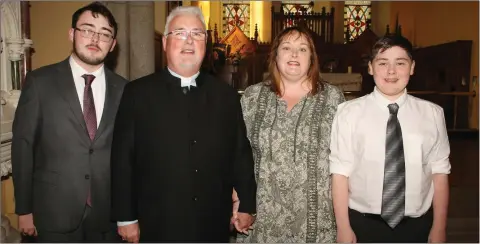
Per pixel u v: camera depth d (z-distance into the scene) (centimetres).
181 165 187
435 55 908
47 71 214
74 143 207
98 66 218
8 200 305
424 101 197
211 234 192
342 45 1038
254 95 226
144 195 188
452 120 809
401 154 187
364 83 838
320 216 210
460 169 483
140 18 434
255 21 1220
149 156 187
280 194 211
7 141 272
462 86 810
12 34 307
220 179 195
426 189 190
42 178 206
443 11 933
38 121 204
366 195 191
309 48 217
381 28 1233
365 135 191
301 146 211
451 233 355
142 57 438
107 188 212
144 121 187
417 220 189
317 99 217
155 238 187
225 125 196
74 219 208
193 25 189
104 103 215
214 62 778
